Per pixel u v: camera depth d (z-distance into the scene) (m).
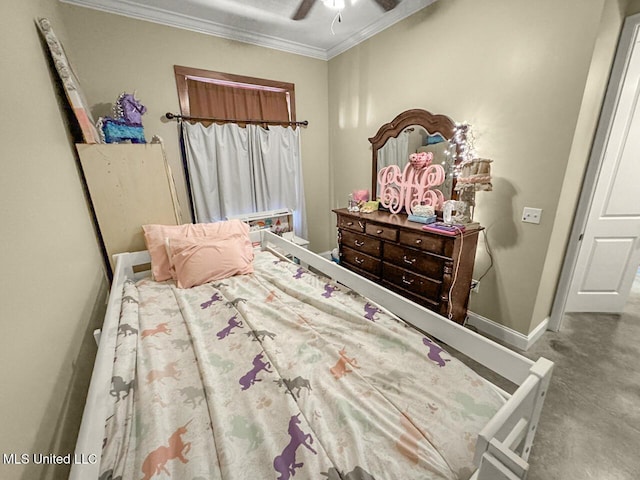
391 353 1.03
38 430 0.73
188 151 2.52
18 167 0.90
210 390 0.89
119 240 1.92
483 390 0.85
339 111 3.16
